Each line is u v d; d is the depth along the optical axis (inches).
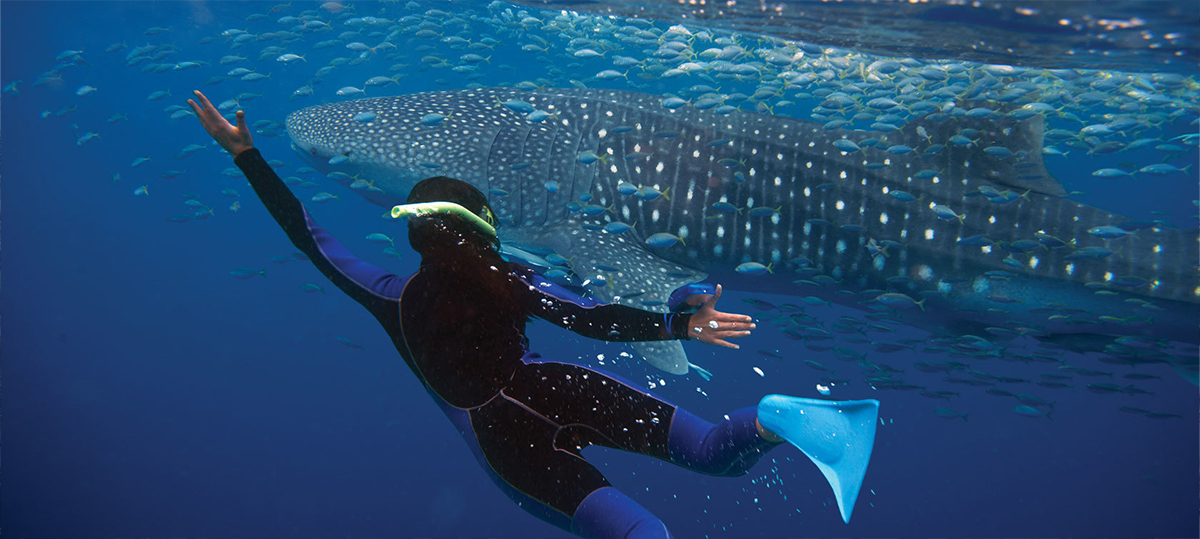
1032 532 476.1
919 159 209.8
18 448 508.4
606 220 231.1
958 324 215.8
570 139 235.0
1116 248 190.5
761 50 304.2
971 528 487.2
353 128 250.8
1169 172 232.4
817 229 216.1
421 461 522.0
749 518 455.5
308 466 508.1
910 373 613.3
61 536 426.3
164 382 609.0
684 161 225.9
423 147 242.4
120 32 1106.1
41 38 1144.8
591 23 365.4
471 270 62.0
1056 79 248.5
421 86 1343.5
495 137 239.3
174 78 1389.0
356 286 68.0
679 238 208.4
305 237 70.2
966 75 249.1
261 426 551.2
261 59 386.9
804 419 64.0
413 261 510.6
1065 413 746.2
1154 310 188.4
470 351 62.6
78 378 613.9
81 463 502.0
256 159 70.2
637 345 187.6
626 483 467.2
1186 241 186.7
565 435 66.3
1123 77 240.2
